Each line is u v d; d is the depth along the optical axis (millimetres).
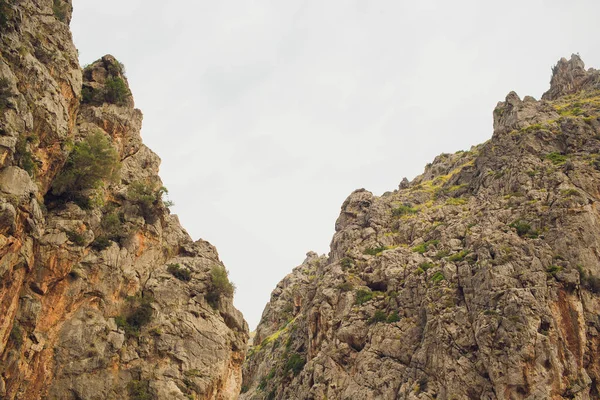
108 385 45562
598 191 87562
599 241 79812
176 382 49219
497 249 80562
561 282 75125
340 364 90062
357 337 90562
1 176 38094
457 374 73812
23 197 38812
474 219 95562
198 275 57906
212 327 54594
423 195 118250
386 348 85562
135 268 53188
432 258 93875
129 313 50844
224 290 58312
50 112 44938
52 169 45812
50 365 43156
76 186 49188
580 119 101438
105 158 50188
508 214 89625
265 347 127250
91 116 54562
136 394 46906
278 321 140500
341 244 113688
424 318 84812
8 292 38094
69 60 51594
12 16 44156
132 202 55125
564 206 83500
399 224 110625
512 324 71250
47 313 43875
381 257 100375
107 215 51562
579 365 69875
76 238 45531
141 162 59844
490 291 76688
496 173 102625
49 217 45344
